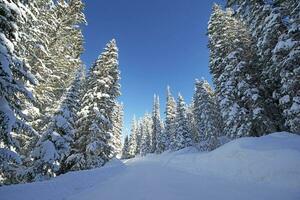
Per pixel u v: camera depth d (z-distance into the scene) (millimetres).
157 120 79812
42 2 20953
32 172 18438
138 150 103062
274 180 12305
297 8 16609
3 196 10031
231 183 12898
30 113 19625
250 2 20875
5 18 10797
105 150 26688
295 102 18266
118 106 62562
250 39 27266
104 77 28547
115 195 11273
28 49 15797
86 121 25844
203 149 46438
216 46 28828
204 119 46812
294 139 16406
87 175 16203
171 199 9930
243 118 24891
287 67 18266
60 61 26625
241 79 25500
